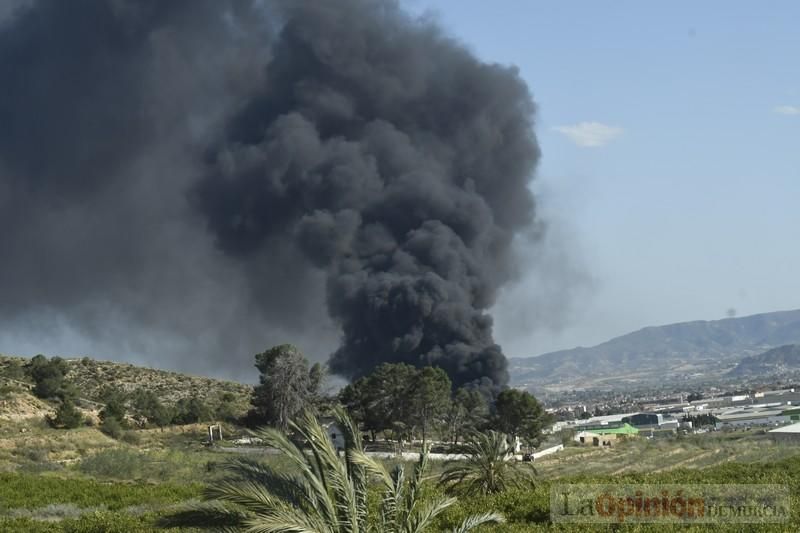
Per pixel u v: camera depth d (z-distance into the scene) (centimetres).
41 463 5441
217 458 5959
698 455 6031
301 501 1247
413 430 8306
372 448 7438
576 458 6962
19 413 6931
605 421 16050
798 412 14038
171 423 8212
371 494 2164
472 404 9262
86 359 11200
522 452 7625
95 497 3838
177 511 1244
